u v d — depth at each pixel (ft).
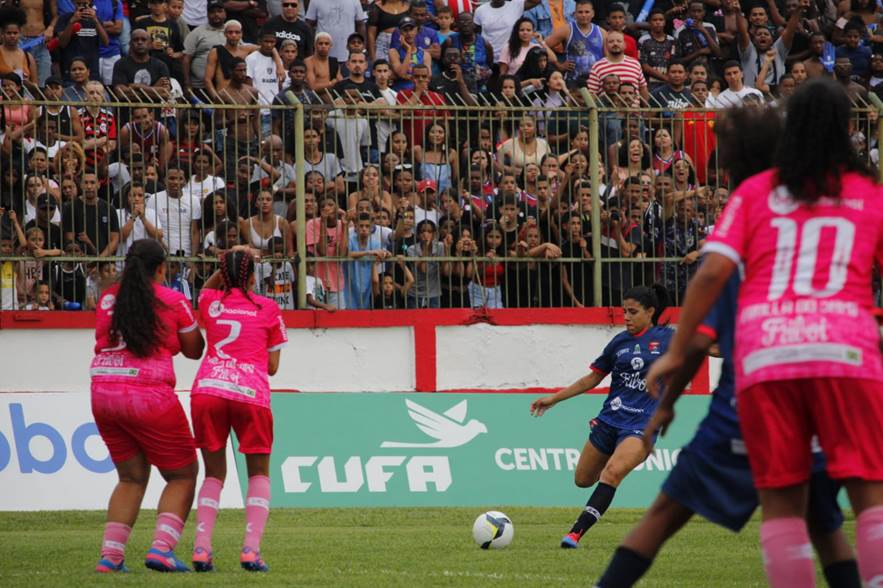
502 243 154.92
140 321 81.92
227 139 151.02
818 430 49.52
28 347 144.25
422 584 79.05
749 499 54.44
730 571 88.28
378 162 153.17
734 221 50.75
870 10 212.64
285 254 151.02
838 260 49.57
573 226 156.46
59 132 141.28
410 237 152.97
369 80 176.55
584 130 156.76
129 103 145.18
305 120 152.76
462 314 154.30
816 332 48.80
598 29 194.49
